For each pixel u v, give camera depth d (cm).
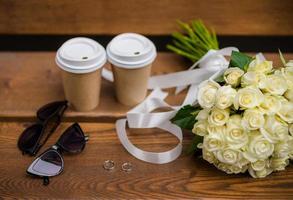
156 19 98
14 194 71
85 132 82
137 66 78
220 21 99
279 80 70
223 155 70
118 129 81
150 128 83
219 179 74
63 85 85
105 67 93
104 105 86
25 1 96
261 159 70
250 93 68
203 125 71
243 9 98
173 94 89
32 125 81
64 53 78
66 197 71
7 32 99
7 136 81
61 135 79
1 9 96
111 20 98
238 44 106
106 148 79
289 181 74
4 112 83
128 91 83
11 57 96
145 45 80
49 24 98
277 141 69
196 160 77
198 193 72
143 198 72
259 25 99
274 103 69
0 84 90
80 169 75
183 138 81
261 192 73
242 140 69
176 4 97
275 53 98
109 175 75
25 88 89
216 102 69
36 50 107
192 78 86
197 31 94
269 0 97
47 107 82
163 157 76
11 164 76
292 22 98
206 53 88
